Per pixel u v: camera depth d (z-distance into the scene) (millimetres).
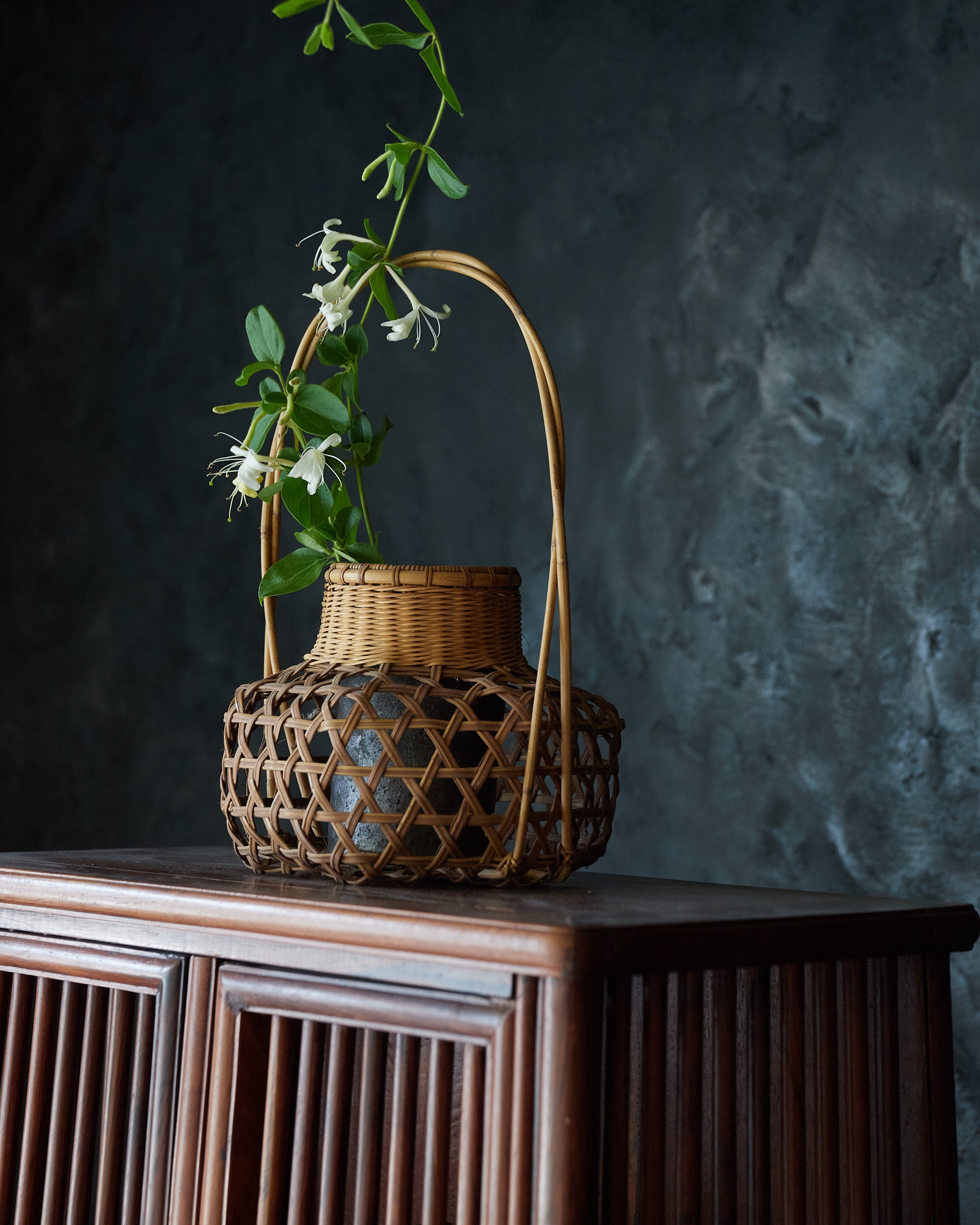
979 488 1400
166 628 1866
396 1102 667
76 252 2018
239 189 1912
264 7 1927
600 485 1627
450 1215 722
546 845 800
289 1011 701
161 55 1996
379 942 659
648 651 1574
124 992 778
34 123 2070
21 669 1959
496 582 850
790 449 1513
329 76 1869
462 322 1742
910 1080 801
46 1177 803
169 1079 737
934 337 1438
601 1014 606
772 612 1504
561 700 807
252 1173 711
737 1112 734
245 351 1868
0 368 2045
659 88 1646
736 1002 722
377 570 839
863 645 1447
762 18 1587
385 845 807
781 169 1554
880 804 1419
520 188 1725
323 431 901
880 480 1455
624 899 782
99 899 778
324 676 822
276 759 809
